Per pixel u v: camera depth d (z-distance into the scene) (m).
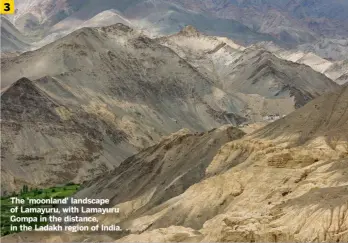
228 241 172.25
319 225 168.00
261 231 171.62
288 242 167.00
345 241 163.75
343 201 173.38
